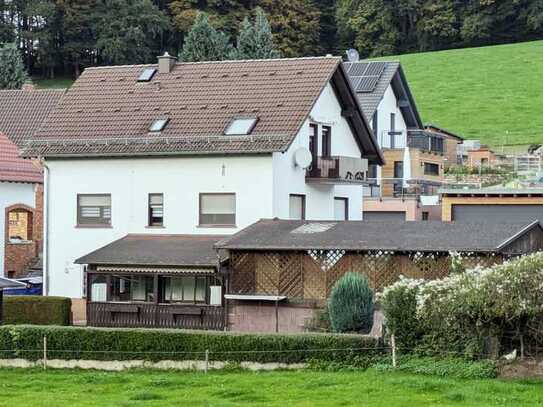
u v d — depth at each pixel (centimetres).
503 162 18638
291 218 11306
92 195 11500
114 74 12425
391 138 17338
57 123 11862
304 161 11181
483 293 6975
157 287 10175
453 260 8294
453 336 7400
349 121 12331
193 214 11100
